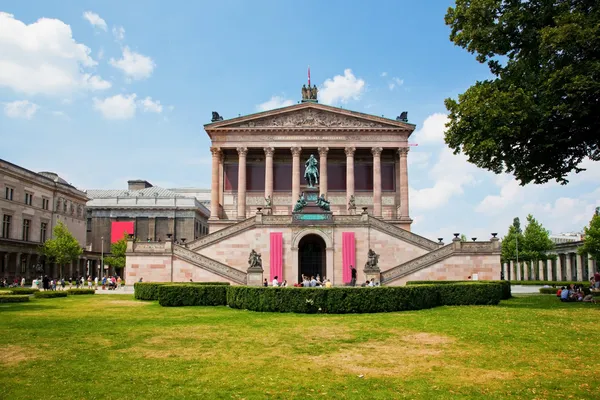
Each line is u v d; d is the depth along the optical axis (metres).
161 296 29.88
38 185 81.25
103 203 101.94
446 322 20.77
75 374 12.48
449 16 35.28
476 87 32.31
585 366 13.20
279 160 72.69
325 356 14.51
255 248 49.34
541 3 31.11
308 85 74.56
